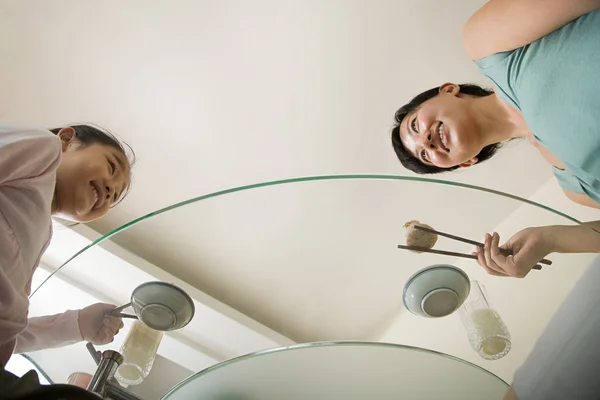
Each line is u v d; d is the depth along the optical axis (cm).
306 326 93
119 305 84
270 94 143
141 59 139
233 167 153
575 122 92
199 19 134
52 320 84
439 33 135
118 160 106
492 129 127
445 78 140
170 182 155
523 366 79
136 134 148
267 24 135
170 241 101
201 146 150
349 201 92
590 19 91
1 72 141
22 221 74
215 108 145
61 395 49
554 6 92
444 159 130
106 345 81
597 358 77
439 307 80
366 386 75
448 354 76
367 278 90
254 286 101
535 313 80
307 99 144
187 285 95
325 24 134
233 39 136
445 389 78
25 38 137
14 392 48
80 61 140
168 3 133
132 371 79
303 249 98
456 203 82
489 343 78
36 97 144
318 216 96
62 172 96
